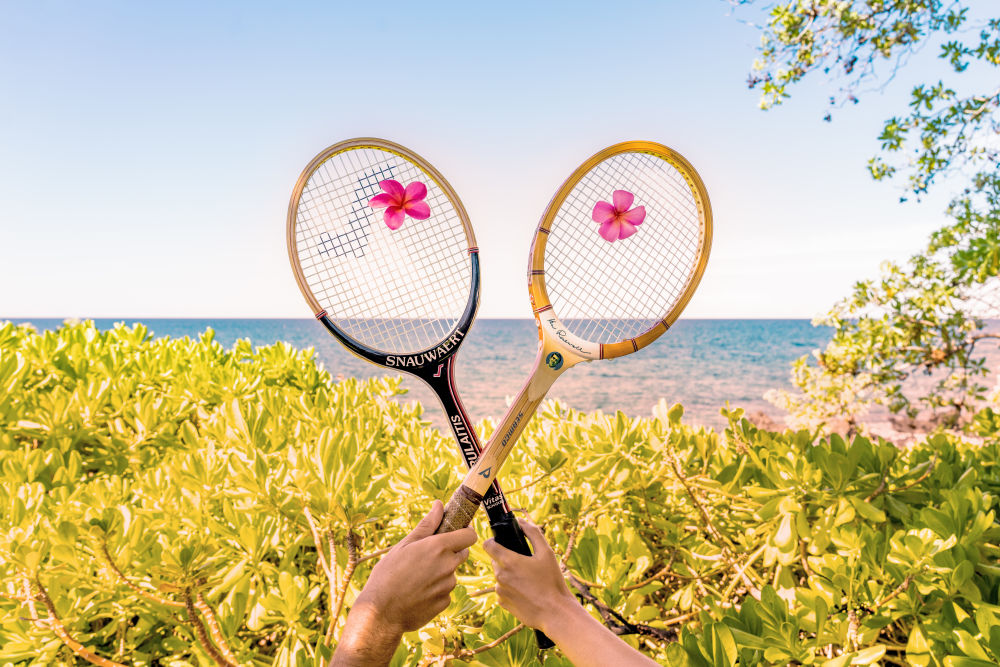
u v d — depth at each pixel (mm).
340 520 1515
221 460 2080
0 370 2736
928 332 6375
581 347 1437
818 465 1999
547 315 1461
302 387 3982
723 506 2291
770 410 30984
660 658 1464
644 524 2328
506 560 1088
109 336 4484
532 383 1411
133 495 2205
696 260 1575
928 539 1388
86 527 1518
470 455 1486
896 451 2021
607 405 34250
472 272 1603
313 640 1771
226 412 2229
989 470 2279
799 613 1415
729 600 1934
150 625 1712
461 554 1044
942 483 1923
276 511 1811
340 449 1637
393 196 1516
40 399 2812
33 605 1476
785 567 1681
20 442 2811
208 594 1562
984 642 1120
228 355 4348
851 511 1655
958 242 5473
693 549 2045
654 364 55719
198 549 1366
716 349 70562
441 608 1011
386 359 1472
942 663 1229
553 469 2041
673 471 2133
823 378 7383
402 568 990
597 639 1003
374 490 1604
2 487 1837
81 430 2646
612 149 1513
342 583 1502
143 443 2719
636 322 1545
